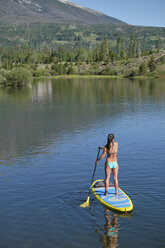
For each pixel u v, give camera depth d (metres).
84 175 11.66
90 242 6.93
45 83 108.44
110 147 9.09
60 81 123.94
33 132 21.52
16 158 14.66
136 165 12.81
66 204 8.89
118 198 9.03
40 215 8.20
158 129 21.36
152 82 98.38
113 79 132.62
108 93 57.75
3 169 12.82
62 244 6.87
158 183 10.42
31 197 9.47
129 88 71.00
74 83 103.88
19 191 10.03
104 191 9.67
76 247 6.75
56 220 7.94
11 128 23.42
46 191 9.95
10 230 7.49
